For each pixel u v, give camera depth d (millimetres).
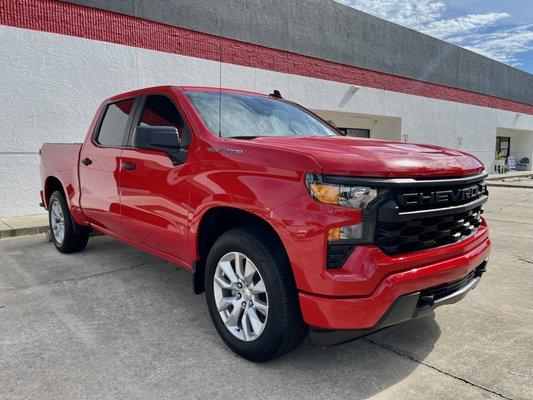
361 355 3092
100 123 4762
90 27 8633
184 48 10070
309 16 13148
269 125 3820
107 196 4375
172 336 3340
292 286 2691
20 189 8109
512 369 2908
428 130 18938
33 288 4387
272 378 2773
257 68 11719
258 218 2943
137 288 4410
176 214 3432
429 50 18469
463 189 2939
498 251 6223
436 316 3797
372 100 15820
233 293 3057
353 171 2475
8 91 7812
